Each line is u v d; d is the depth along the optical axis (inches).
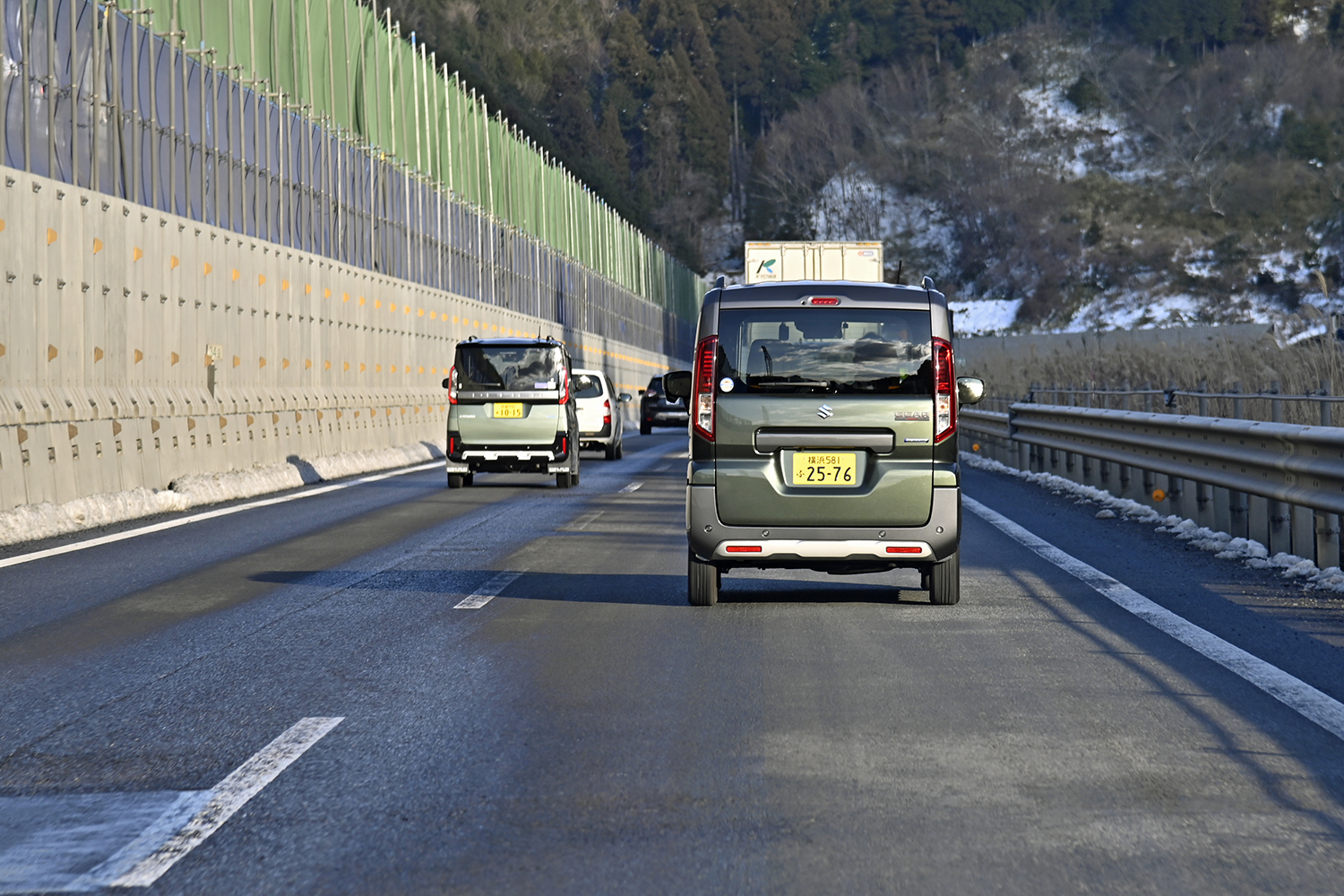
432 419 2054.6
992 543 751.1
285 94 1702.8
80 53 1121.4
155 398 1074.7
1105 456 955.3
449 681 410.3
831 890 234.8
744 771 310.2
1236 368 1517.0
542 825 271.1
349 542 786.2
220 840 263.7
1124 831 266.5
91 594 588.1
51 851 258.1
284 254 1449.3
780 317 539.5
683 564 688.4
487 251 2950.3
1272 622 498.9
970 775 306.2
